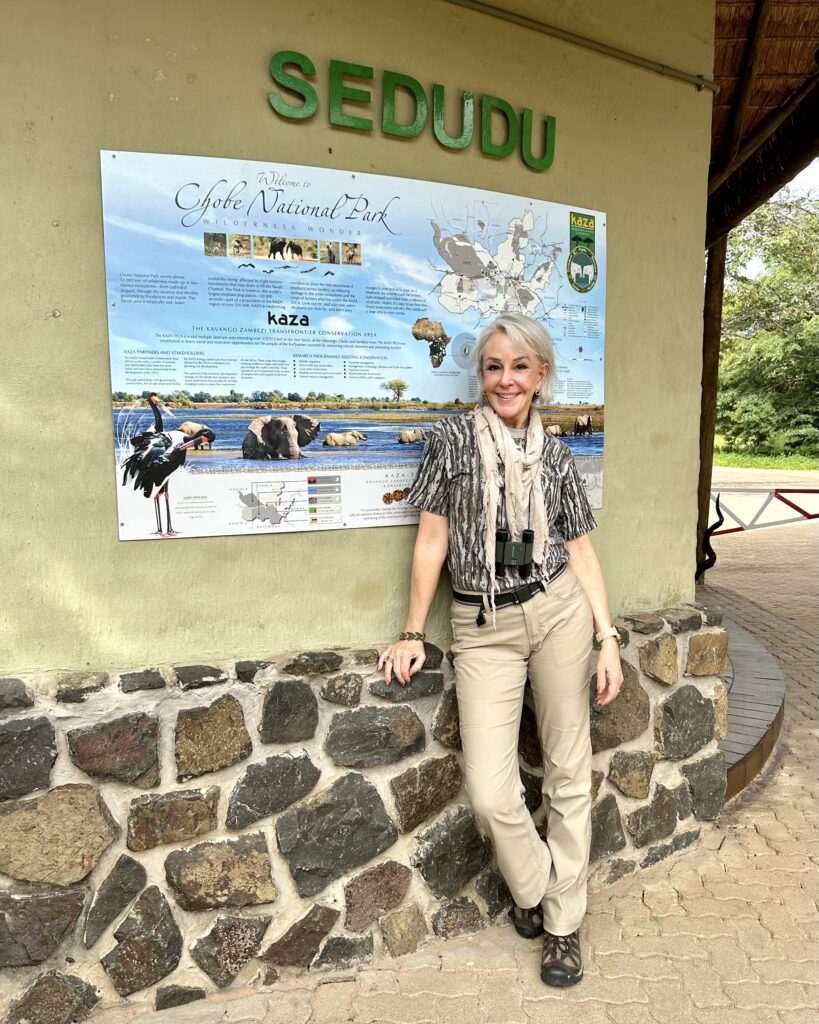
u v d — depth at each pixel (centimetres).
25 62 178
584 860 208
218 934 196
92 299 187
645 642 255
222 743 195
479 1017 190
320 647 214
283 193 200
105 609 193
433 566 200
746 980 203
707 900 239
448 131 219
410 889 215
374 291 212
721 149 460
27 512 186
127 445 191
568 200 239
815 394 2550
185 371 194
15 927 181
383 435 216
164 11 186
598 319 248
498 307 229
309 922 204
